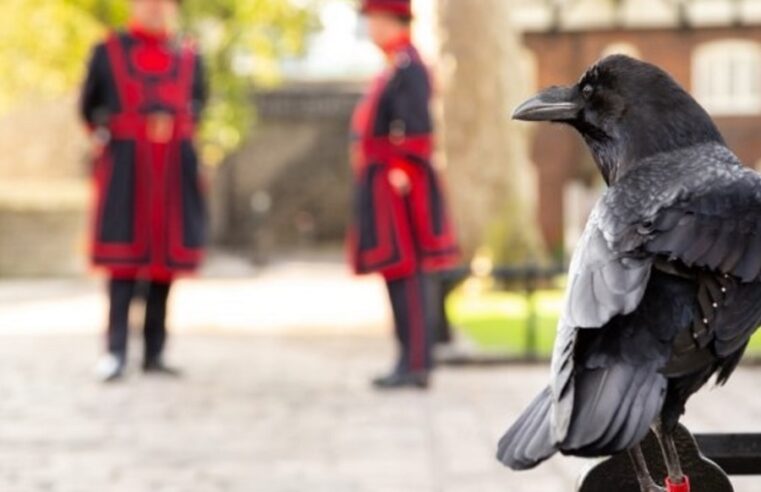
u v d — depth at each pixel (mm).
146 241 11227
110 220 11195
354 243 10836
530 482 7223
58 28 26391
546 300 19375
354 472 7500
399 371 10828
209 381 11188
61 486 7168
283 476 7402
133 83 11391
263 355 13250
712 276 2510
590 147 2928
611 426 2287
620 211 2602
